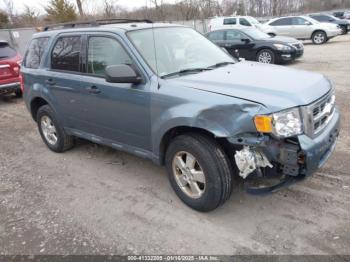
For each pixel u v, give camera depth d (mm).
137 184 3979
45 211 3551
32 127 6645
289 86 2912
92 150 5117
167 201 3561
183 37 4102
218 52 4246
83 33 4094
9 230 3270
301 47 12227
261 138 2654
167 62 3562
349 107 6070
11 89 8727
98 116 4020
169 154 3344
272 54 11805
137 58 3447
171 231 3076
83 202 3678
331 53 14102
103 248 2920
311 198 3385
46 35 4836
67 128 4742
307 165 2686
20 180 4320
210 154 2947
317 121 2869
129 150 3877
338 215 3094
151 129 3406
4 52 8734
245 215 3217
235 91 2865
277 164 2797
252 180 3143
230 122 2734
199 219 3213
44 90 4750
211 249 2818
